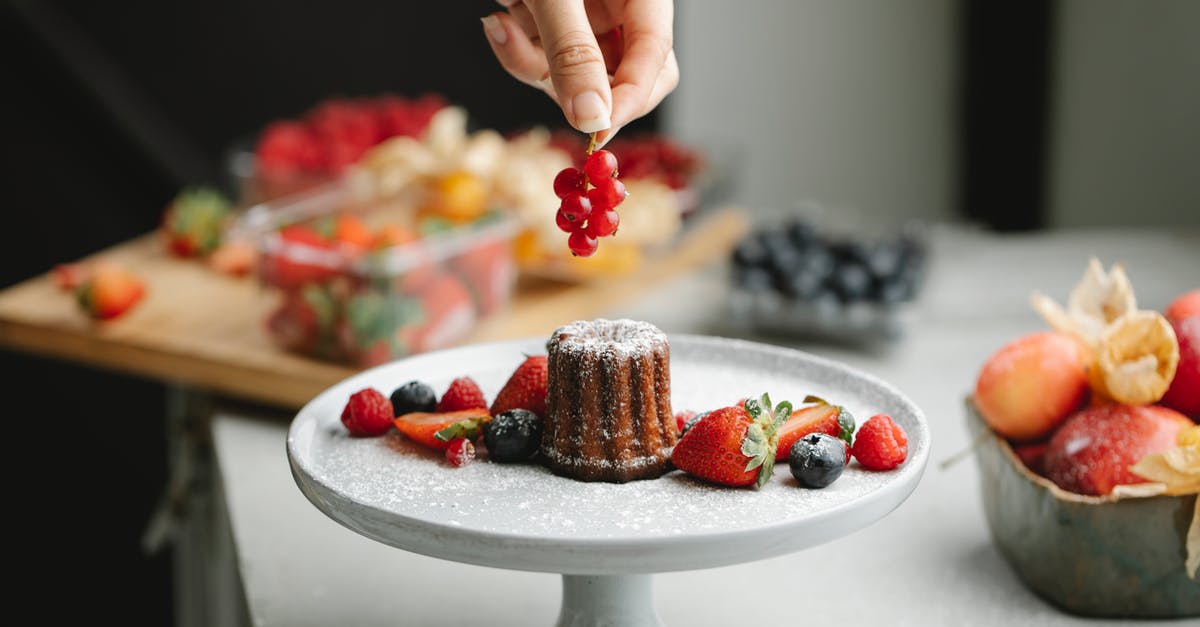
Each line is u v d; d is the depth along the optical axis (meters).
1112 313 0.83
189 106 2.25
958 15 2.04
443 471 0.71
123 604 2.08
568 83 0.65
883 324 1.16
